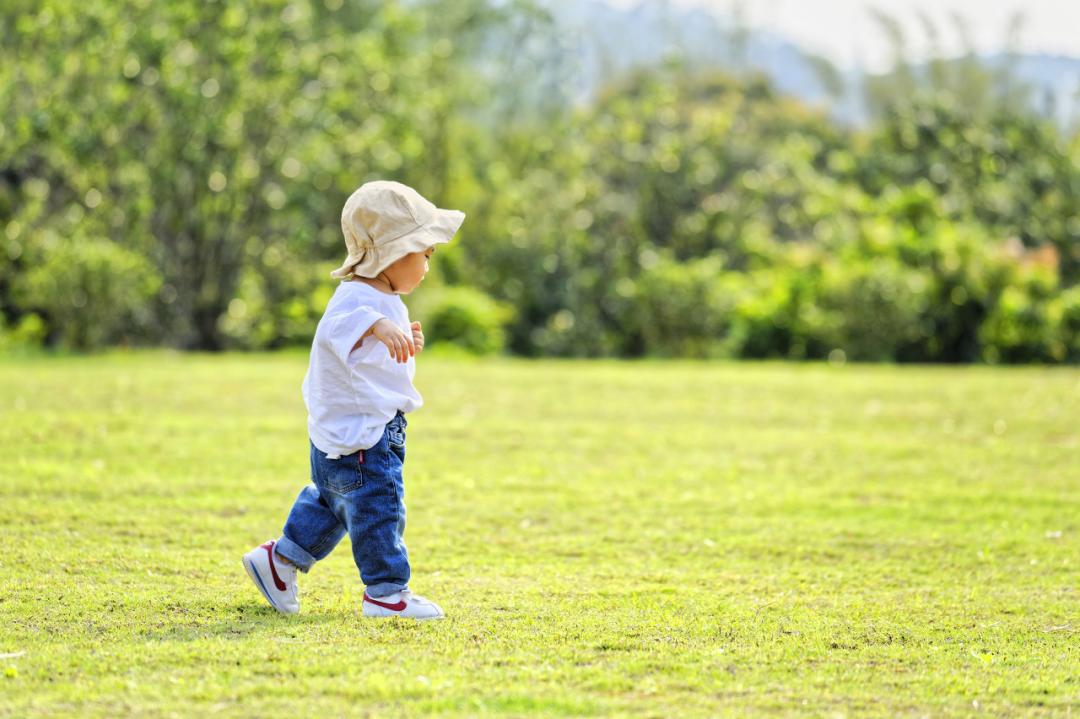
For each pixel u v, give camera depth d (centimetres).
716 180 5075
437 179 4344
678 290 3944
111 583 816
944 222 4041
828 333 3450
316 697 580
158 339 3541
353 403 739
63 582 814
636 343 4291
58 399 1777
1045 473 1377
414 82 3831
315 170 3469
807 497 1221
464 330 3728
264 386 2016
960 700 601
